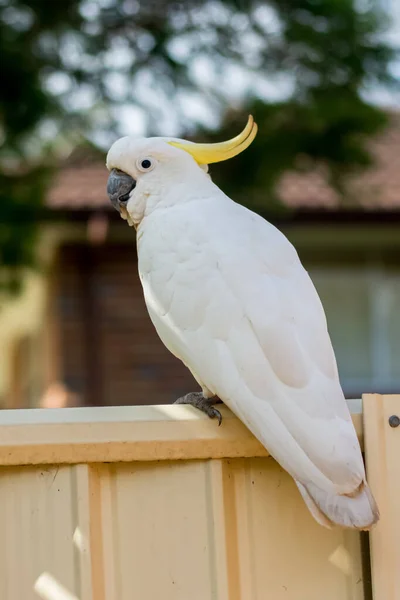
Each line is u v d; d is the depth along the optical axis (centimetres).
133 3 946
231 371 273
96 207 1200
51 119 917
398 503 257
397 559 255
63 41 942
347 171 939
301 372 261
